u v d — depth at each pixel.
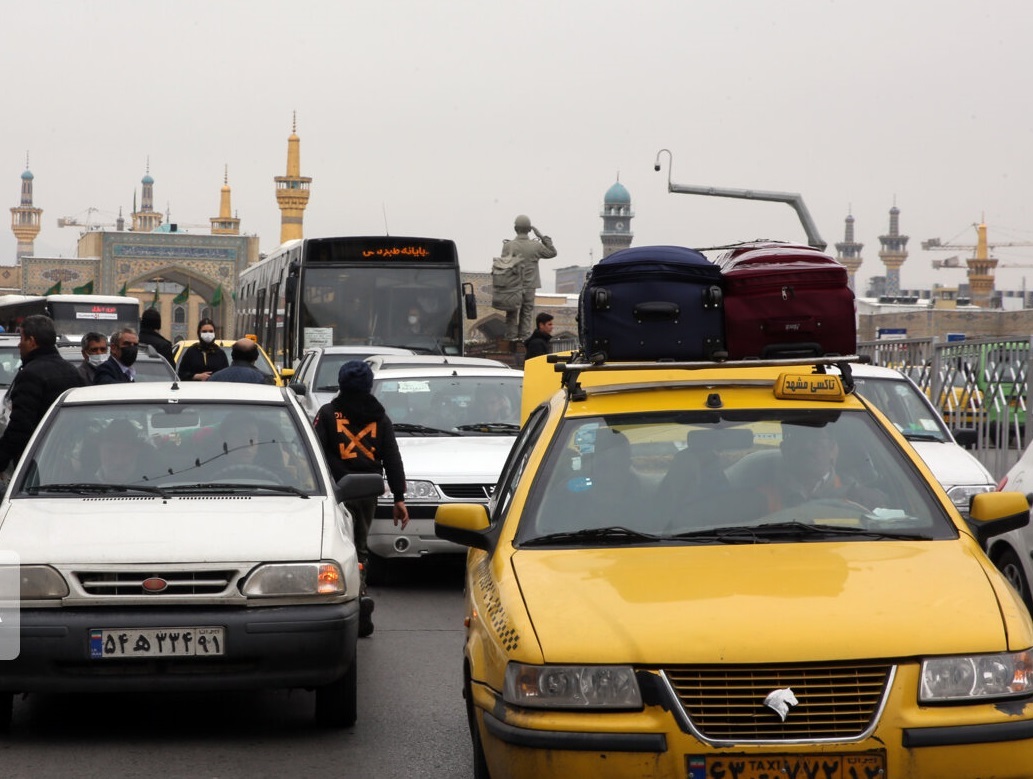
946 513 11.48
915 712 9.24
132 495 15.01
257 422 16.25
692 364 12.20
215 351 38.72
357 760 13.29
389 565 25.11
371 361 32.06
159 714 15.24
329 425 19.77
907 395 27.80
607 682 9.38
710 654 9.32
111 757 13.38
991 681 9.35
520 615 10.03
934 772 9.20
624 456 12.00
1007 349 32.81
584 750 9.27
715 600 9.84
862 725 9.24
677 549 11.01
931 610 9.68
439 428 26.92
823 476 11.84
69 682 13.17
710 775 9.18
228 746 13.80
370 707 15.50
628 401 12.53
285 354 51.16
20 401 19.67
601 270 13.38
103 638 13.17
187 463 15.59
